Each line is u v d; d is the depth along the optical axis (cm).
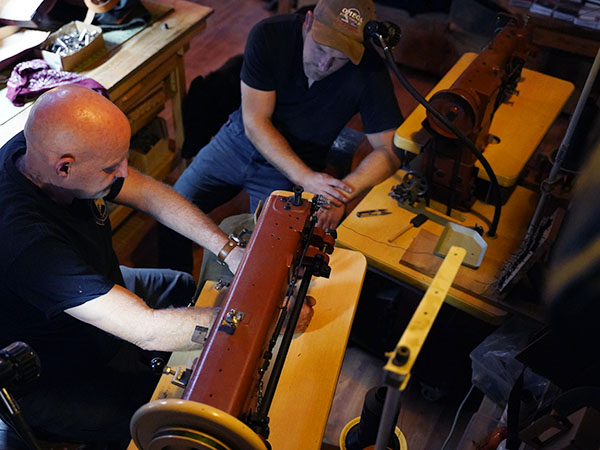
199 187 272
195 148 316
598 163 176
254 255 151
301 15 240
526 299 184
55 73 239
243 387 129
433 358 227
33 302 160
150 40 271
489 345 196
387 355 88
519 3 367
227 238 198
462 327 216
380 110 242
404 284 202
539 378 188
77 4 279
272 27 235
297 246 157
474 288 189
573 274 152
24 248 154
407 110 405
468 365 224
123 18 275
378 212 214
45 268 155
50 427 185
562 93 236
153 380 198
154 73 277
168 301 227
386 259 199
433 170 205
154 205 201
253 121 247
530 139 215
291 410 152
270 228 158
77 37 260
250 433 114
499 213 200
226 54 437
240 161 266
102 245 185
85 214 174
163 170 313
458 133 183
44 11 259
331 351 165
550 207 217
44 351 179
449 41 406
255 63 238
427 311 91
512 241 205
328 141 261
